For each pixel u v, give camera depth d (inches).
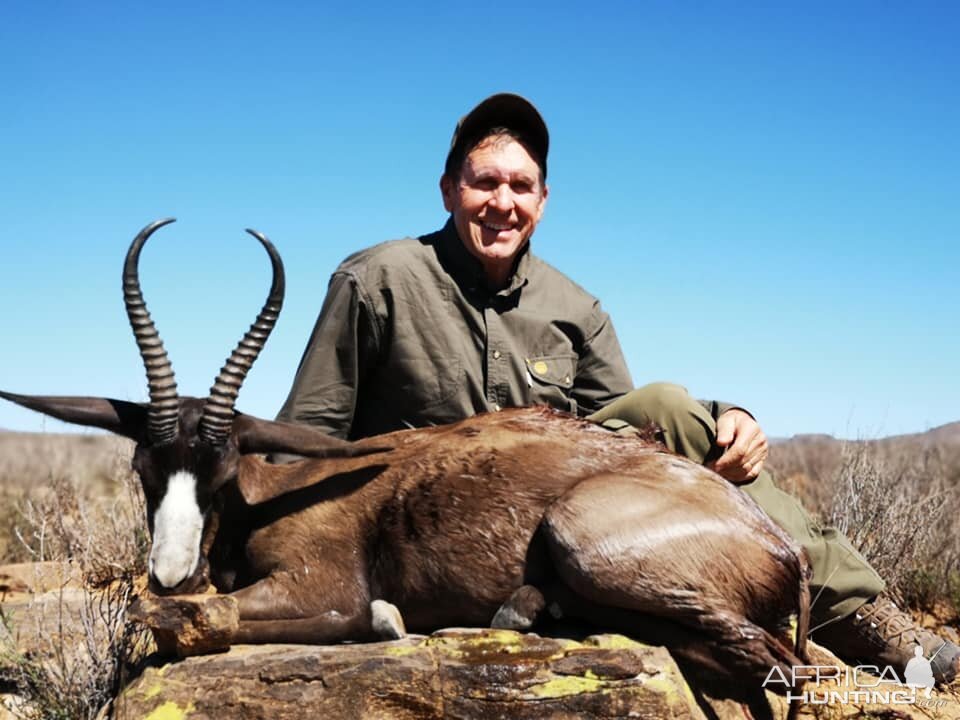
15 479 164.1
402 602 54.7
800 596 51.5
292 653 49.3
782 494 63.2
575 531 49.9
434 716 47.3
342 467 57.7
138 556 84.7
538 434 55.4
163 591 50.8
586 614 51.6
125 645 57.1
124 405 55.5
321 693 48.1
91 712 56.7
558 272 71.2
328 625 53.5
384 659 48.1
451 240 66.3
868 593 61.6
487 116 66.1
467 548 53.2
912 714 57.5
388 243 66.1
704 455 60.8
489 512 53.2
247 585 57.9
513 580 52.6
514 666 46.8
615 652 46.9
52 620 69.0
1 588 82.4
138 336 52.5
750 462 60.6
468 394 65.4
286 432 55.1
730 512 50.8
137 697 49.4
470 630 49.9
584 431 55.6
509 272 67.6
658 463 53.0
